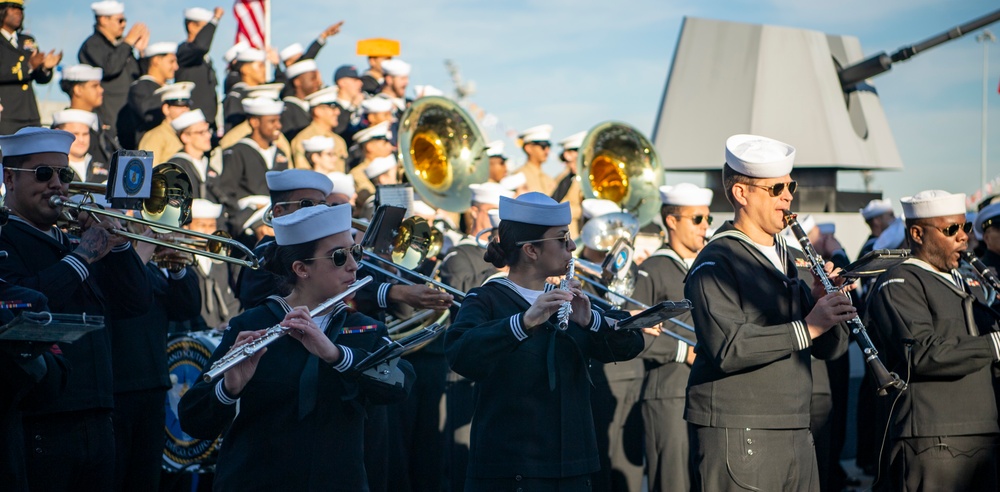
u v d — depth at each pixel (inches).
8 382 193.3
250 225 369.7
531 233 233.8
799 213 613.0
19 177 235.8
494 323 221.0
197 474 354.3
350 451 200.7
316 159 492.1
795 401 248.1
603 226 366.9
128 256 252.8
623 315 238.7
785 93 617.6
